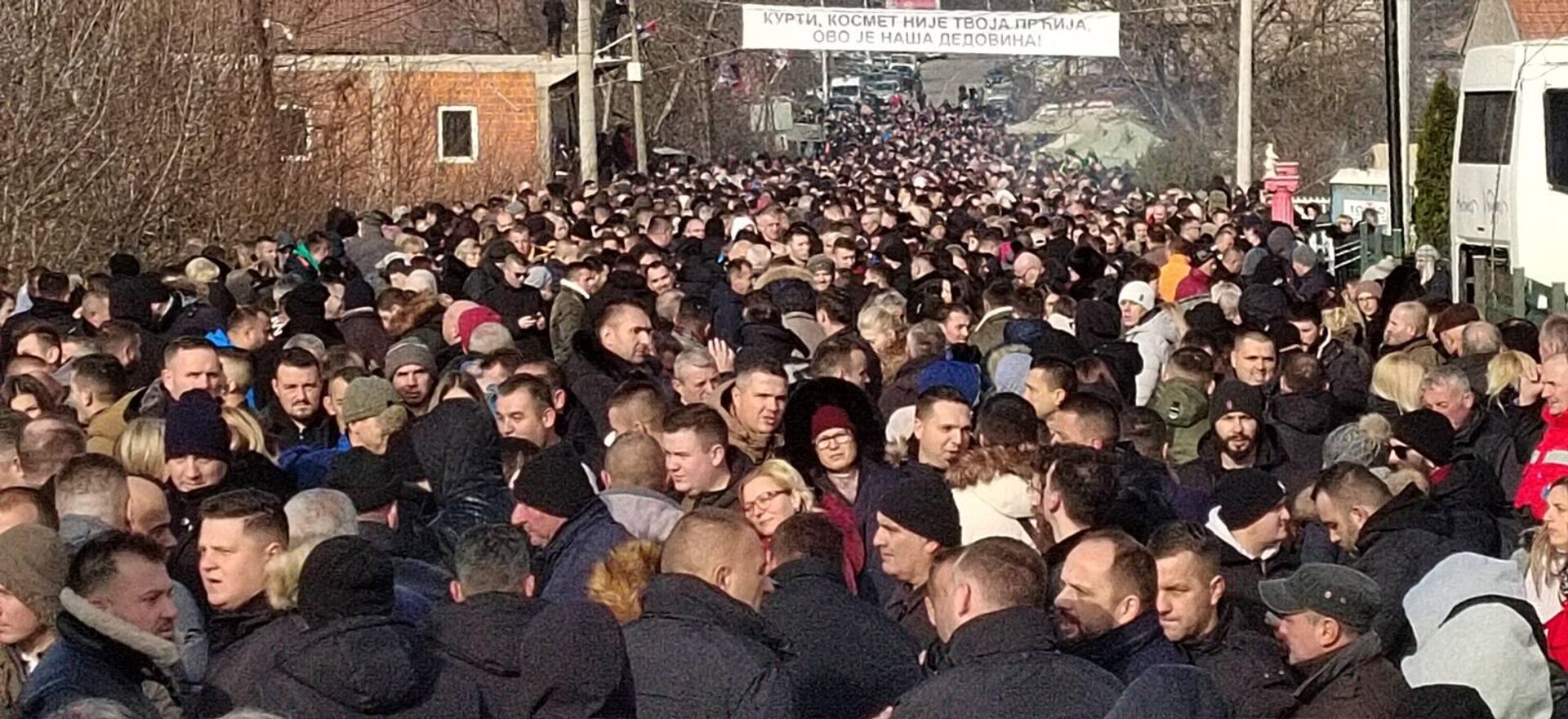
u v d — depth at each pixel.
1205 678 4.77
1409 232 28.73
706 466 7.85
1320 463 9.80
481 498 8.30
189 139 25.33
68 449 7.78
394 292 13.81
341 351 10.65
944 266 16.39
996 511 7.42
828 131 77.06
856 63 100.69
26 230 22.28
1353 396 11.70
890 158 60.62
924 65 105.12
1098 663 5.85
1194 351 10.48
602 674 5.31
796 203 30.23
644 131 51.78
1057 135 62.69
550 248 20.38
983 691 5.42
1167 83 52.91
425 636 5.51
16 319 12.96
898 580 7.10
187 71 25.34
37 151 22.38
